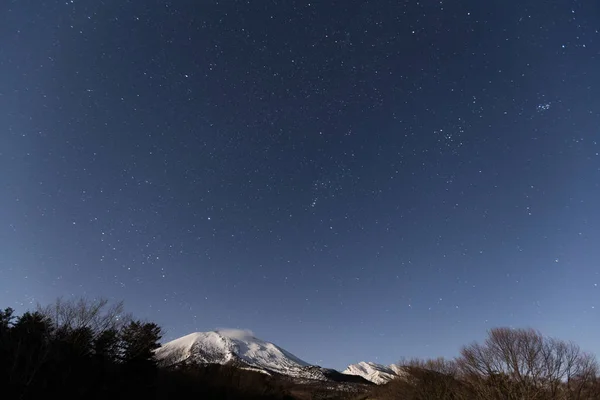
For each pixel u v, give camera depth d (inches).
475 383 1498.5
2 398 808.9
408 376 2124.8
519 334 1435.8
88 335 1184.8
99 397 1149.7
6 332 934.4
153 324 1504.7
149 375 1475.1
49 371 950.4
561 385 1334.9
